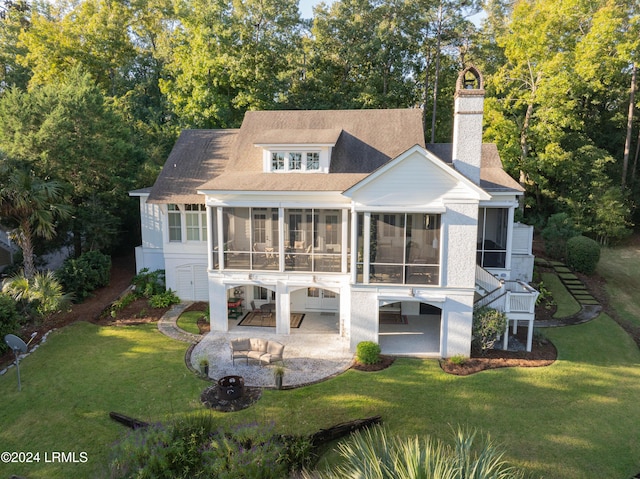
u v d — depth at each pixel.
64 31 39.12
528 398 13.61
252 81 36.59
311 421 12.45
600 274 25.36
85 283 22.52
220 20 34.88
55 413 12.86
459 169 16.69
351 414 12.79
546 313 20.42
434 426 12.23
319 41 41.69
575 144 35.00
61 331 18.77
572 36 30.02
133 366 15.77
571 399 13.59
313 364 15.95
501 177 20.00
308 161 20.33
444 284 15.98
